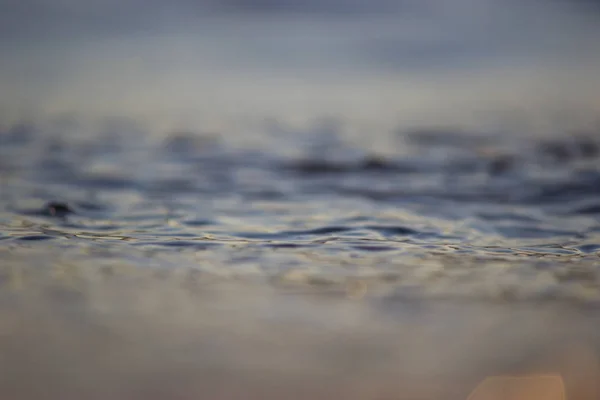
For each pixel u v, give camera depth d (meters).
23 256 5.51
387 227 6.43
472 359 4.21
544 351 4.25
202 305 4.79
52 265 5.37
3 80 15.79
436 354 4.21
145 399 3.65
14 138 10.84
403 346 4.32
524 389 3.94
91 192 7.64
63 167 8.89
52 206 6.82
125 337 4.33
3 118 12.51
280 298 4.92
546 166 9.23
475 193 7.80
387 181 8.40
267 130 12.04
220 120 12.91
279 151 10.17
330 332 4.45
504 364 4.16
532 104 14.70
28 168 8.79
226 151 10.12
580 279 5.31
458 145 10.84
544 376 4.01
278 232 6.23
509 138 11.41
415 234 6.26
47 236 5.97
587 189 7.98
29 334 4.33
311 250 5.78
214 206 7.12
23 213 6.63
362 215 6.83
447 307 4.82
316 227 6.39
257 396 3.74
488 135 11.66
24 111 13.20
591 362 4.21
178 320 4.57
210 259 5.56
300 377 3.92
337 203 7.32
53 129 11.69
